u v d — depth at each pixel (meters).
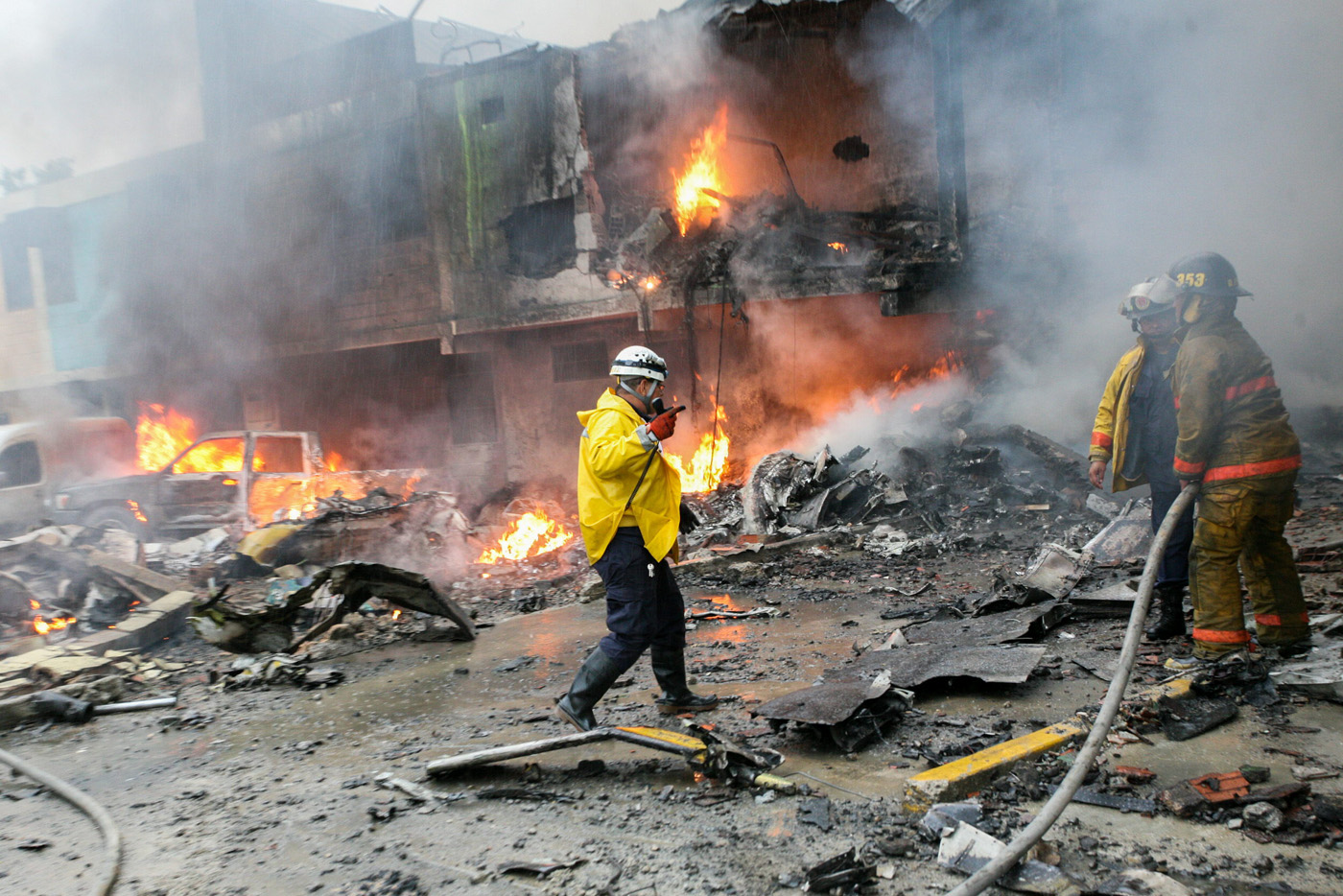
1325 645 4.02
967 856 2.55
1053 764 3.17
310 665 5.70
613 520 3.69
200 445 11.71
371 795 3.40
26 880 2.86
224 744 4.25
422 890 2.62
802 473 9.77
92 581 7.58
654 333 14.36
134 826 3.27
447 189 14.36
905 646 4.70
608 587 3.77
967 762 3.12
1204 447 3.73
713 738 3.33
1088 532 8.07
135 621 6.71
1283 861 2.45
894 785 3.13
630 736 3.48
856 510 9.53
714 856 2.70
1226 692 3.65
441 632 6.29
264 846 3.01
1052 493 9.41
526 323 13.87
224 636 5.80
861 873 2.48
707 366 13.93
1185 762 3.12
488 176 14.01
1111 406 4.95
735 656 5.10
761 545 8.27
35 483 10.35
